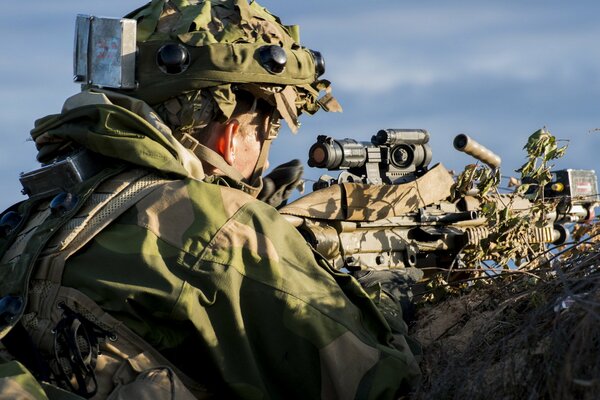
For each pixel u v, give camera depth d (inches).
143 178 110.4
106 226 106.7
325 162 173.5
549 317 97.3
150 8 128.2
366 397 105.1
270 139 131.1
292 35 138.3
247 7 128.0
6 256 111.0
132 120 112.5
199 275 103.6
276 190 139.8
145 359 101.8
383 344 112.0
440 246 184.1
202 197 108.5
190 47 120.9
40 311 103.0
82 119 115.1
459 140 175.8
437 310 144.6
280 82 124.6
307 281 108.1
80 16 124.8
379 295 127.0
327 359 104.9
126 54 121.7
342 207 172.4
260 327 105.2
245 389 103.0
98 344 100.7
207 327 102.8
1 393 87.7
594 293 94.8
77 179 112.3
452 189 187.8
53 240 105.9
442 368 108.7
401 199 179.5
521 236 168.1
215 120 123.0
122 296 101.6
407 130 183.8
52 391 94.0
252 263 106.1
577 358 84.7
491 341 106.3
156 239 105.2
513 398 92.4
